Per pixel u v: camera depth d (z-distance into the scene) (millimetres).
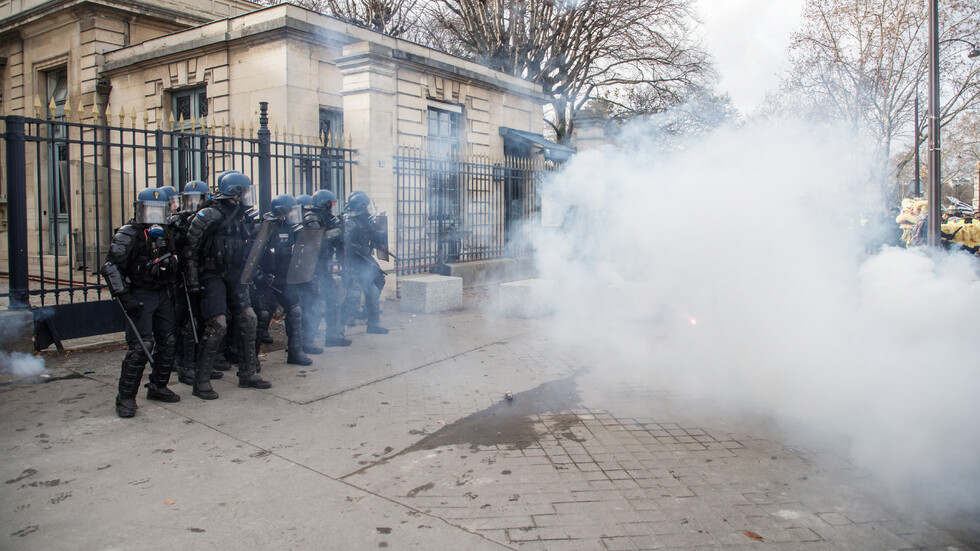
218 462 3645
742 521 2986
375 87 9344
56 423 4234
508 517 3021
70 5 14242
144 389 5047
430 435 4129
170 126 13320
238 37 11945
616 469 3594
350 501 3178
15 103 16359
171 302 4605
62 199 12797
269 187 7977
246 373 5098
